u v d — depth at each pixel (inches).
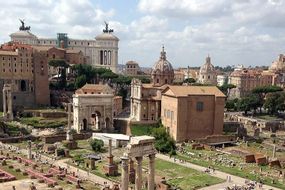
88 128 6712.6
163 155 5226.4
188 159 5009.8
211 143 6151.6
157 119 6963.6
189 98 6254.9
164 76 7810.0
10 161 4623.5
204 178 4180.6
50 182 3750.0
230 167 4712.1
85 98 6624.0
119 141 5777.6
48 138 5890.8
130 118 7214.6
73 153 5270.7
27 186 3663.9
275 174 4414.4
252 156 5029.5
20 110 7593.5
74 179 3909.9
